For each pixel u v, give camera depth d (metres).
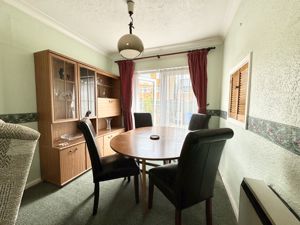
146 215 1.53
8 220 0.47
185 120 3.31
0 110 1.76
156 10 2.00
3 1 1.75
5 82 1.80
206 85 2.99
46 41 2.24
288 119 0.80
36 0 1.81
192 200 1.17
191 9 1.99
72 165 2.16
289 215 0.66
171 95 3.40
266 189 0.87
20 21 1.91
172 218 1.50
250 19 1.41
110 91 3.77
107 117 3.45
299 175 0.71
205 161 1.11
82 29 2.52
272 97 0.98
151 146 1.58
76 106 2.44
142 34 2.71
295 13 0.77
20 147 0.46
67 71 2.35
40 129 2.10
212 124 3.06
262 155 1.09
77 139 2.39
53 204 1.68
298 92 0.73
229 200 1.78
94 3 1.86
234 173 1.74
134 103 3.75
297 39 0.75
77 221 1.45
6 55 1.80
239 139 1.63
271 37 1.01
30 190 1.93
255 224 0.74
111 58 3.82
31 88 2.04
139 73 3.70
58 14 2.09
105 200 1.76
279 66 0.91
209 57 3.00
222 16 2.16
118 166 1.65
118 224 1.42
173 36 2.78
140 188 2.00
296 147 0.74
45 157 2.09
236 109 1.84
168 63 3.38
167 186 1.27
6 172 0.45
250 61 1.35
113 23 2.32
